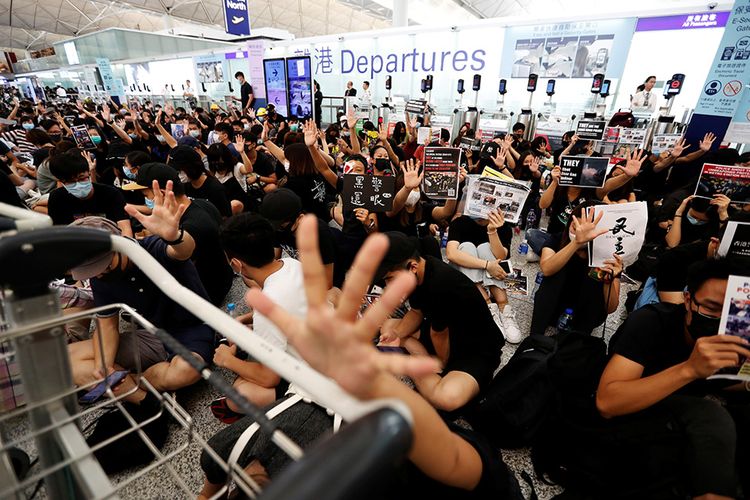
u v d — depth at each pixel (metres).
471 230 2.86
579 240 2.02
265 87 8.45
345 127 7.67
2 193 2.79
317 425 1.17
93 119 8.26
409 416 0.37
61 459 0.67
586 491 1.37
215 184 3.15
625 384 1.20
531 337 1.89
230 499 1.15
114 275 1.58
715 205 2.64
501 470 0.92
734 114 4.43
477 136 6.64
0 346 0.89
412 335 2.08
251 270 1.54
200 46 15.54
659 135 4.76
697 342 1.02
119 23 25.02
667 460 1.19
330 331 0.39
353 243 2.87
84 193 2.55
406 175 2.69
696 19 5.93
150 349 1.74
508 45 7.59
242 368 1.57
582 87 7.19
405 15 10.27
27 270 0.53
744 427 1.34
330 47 9.95
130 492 1.42
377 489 0.32
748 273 1.04
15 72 26.22
